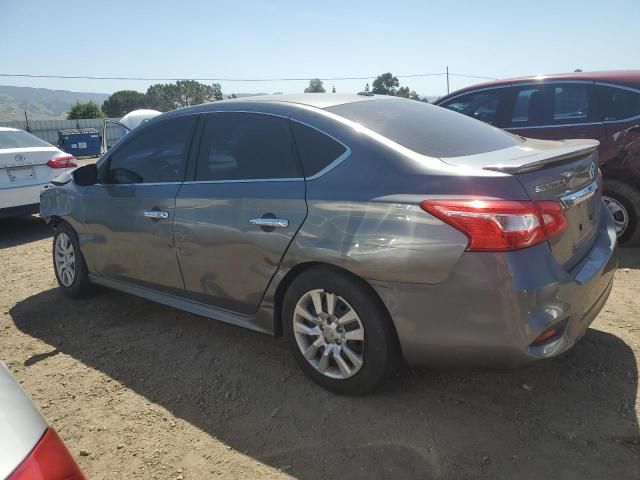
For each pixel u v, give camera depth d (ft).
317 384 10.19
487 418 9.05
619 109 17.54
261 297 10.52
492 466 7.93
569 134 18.30
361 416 9.27
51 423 9.64
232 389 10.41
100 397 10.42
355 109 10.52
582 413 9.07
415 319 8.52
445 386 10.05
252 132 10.90
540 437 8.52
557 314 8.15
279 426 9.17
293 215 9.68
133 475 8.22
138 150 13.19
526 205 7.93
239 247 10.52
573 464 7.88
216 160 11.37
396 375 10.44
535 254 8.00
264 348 12.05
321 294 9.66
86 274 15.21
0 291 17.02
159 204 12.11
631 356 10.77
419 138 9.69
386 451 8.37
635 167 17.26
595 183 10.12
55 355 12.28
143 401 10.21
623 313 12.82
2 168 23.88
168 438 9.05
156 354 12.05
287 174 10.12
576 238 9.12
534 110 19.20
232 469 8.21
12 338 13.33
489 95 20.40
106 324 13.88
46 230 26.58
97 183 14.10
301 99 11.02
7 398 4.94
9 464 4.32
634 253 17.48
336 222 9.10
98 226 13.84
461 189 8.14
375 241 8.64
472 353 8.29
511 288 7.82
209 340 12.62
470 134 10.64
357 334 9.29
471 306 8.07
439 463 8.05
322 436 8.83
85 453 8.77
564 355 10.95
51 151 25.62
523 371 10.43
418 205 8.34
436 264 8.16
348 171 9.32
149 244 12.46
